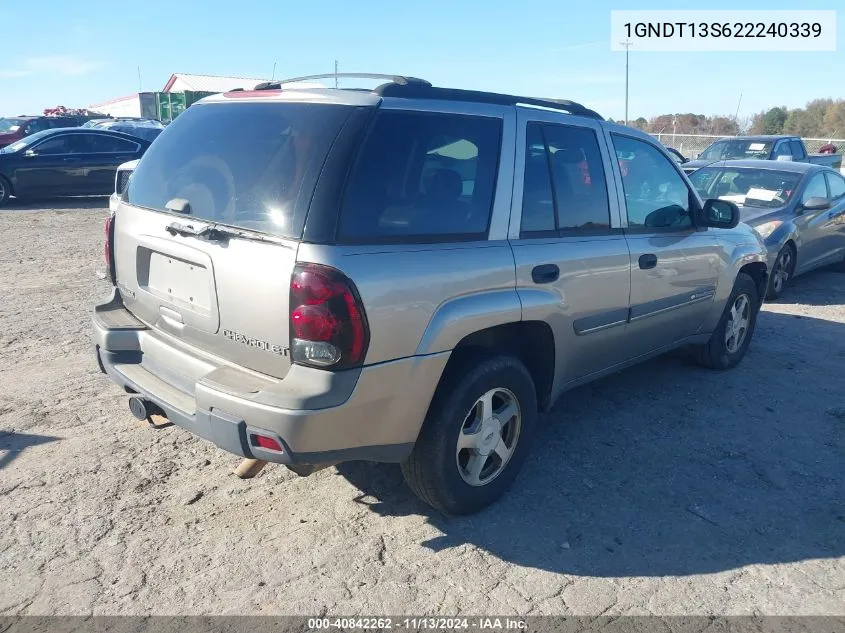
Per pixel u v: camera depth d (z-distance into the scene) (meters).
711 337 5.63
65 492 3.79
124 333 3.70
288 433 2.88
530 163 3.80
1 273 9.08
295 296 2.87
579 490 3.97
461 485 3.54
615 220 4.37
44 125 24.89
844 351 6.59
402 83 3.39
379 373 3.02
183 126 3.77
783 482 4.11
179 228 3.31
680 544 3.49
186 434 4.52
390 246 3.08
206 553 3.32
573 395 5.36
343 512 3.69
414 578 3.18
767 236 8.44
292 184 3.01
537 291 3.71
